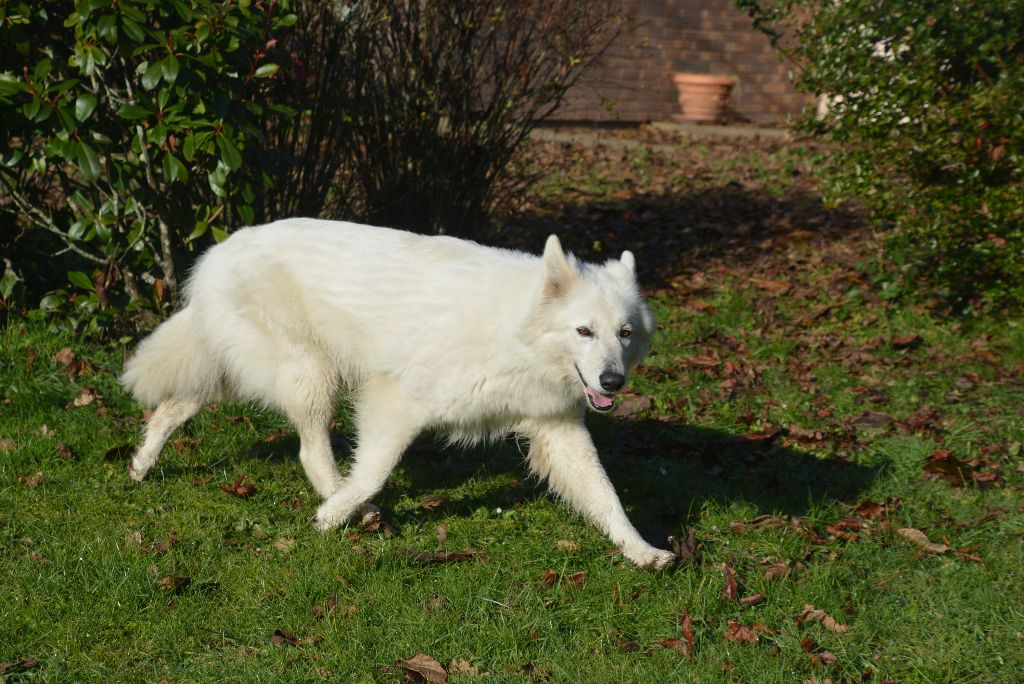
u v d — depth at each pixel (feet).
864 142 29.07
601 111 59.11
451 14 25.53
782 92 67.36
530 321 15.01
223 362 17.15
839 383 24.23
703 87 61.67
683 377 24.12
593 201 40.06
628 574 15.28
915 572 15.83
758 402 23.11
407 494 18.06
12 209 22.81
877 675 13.25
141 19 19.02
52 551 14.73
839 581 15.49
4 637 12.71
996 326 27.45
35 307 23.21
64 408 19.88
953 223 27.32
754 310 29.09
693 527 17.19
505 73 26.40
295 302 16.47
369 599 14.21
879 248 32.89
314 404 16.80
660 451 20.48
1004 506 18.35
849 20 28.12
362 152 26.43
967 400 23.35
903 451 20.59
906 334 26.94
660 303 29.50
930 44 26.89
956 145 26.91
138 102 19.77
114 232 22.06
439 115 26.22
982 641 14.02
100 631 13.10
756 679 12.94
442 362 15.49
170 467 18.11
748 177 46.19
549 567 15.55
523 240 33.63
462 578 14.84
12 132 20.49
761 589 15.16
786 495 18.70
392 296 15.74
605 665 13.11
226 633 13.37
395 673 12.78
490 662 13.16
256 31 19.99
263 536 15.89
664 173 46.03
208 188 22.63
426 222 27.09
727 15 64.18
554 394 15.70
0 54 20.54
